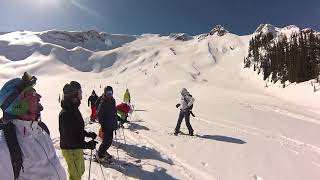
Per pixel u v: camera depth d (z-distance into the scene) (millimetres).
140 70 143000
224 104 33844
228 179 9773
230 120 22000
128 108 15281
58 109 32906
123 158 10289
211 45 188625
